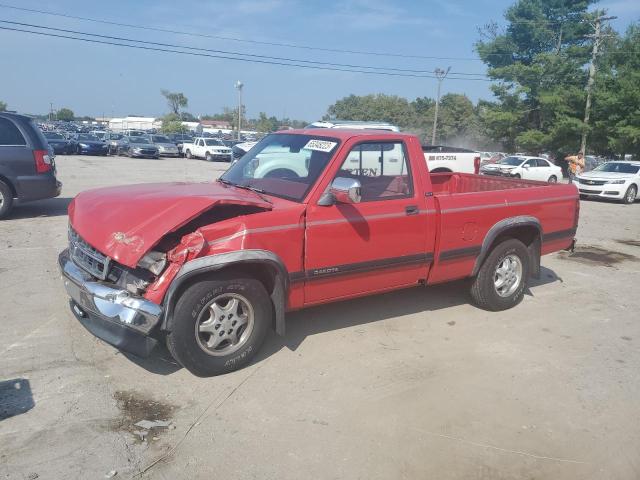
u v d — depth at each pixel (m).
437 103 46.56
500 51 51.78
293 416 3.71
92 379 4.06
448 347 4.96
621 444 3.57
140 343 3.83
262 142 5.52
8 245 8.07
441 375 4.41
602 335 5.43
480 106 48.81
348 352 4.76
